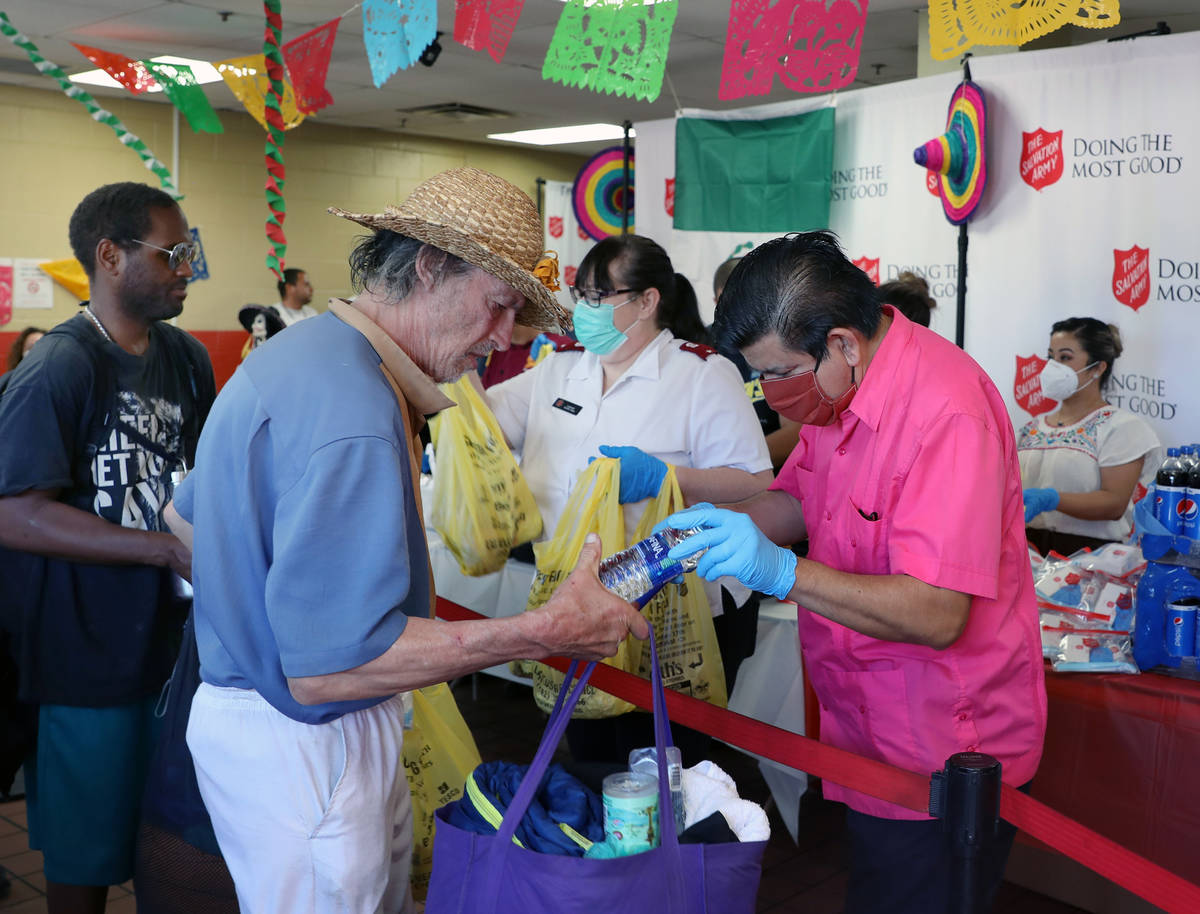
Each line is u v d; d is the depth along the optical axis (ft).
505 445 8.63
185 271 7.30
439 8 17.24
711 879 4.20
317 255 31.91
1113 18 5.41
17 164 25.96
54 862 7.20
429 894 4.42
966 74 13.02
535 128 31.99
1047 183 12.53
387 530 4.29
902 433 5.04
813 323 4.93
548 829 4.47
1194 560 7.85
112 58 11.01
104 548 6.65
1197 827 7.29
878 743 5.50
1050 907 8.98
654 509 7.64
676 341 8.44
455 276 4.67
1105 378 11.94
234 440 4.58
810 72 6.26
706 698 7.63
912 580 4.86
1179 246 11.50
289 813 4.83
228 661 4.87
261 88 11.56
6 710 7.27
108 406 7.02
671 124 16.25
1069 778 7.89
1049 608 8.30
